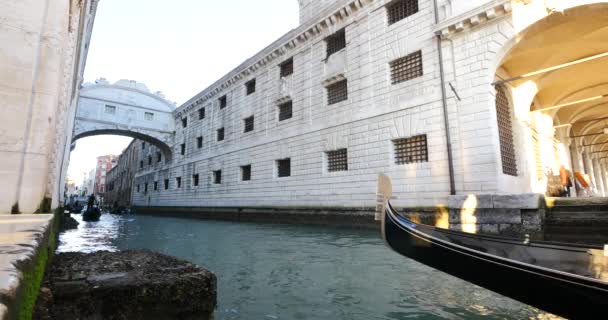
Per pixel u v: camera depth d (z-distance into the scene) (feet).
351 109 44.04
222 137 73.87
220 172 71.10
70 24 15.46
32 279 3.91
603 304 7.82
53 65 12.66
